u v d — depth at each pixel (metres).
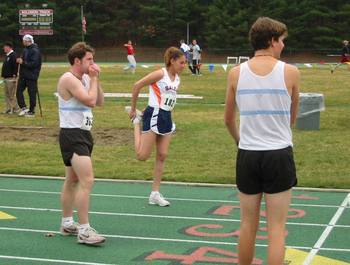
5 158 19.62
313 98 24.28
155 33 121.06
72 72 10.50
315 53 109.62
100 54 111.94
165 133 13.09
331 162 18.31
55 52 112.19
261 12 110.62
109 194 14.95
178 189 15.59
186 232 11.51
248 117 7.54
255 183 7.62
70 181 11.10
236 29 110.62
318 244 10.73
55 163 18.91
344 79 52.34
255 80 7.52
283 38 7.71
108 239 11.05
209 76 57.44
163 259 9.84
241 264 7.96
